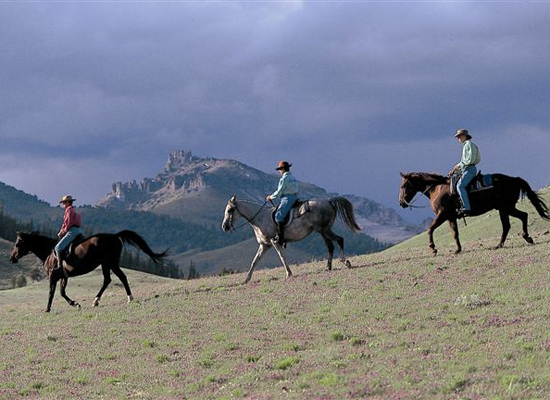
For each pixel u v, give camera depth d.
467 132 23.98
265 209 26.16
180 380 14.80
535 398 10.74
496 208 24.39
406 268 24.28
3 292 55.56
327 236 26.12
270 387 13.28
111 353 17.92
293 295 22.84
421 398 11.36
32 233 26.61
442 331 16.11
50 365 17.39
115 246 25.70
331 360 14.71
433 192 25.31
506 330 15.45
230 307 22.36
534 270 20.77
